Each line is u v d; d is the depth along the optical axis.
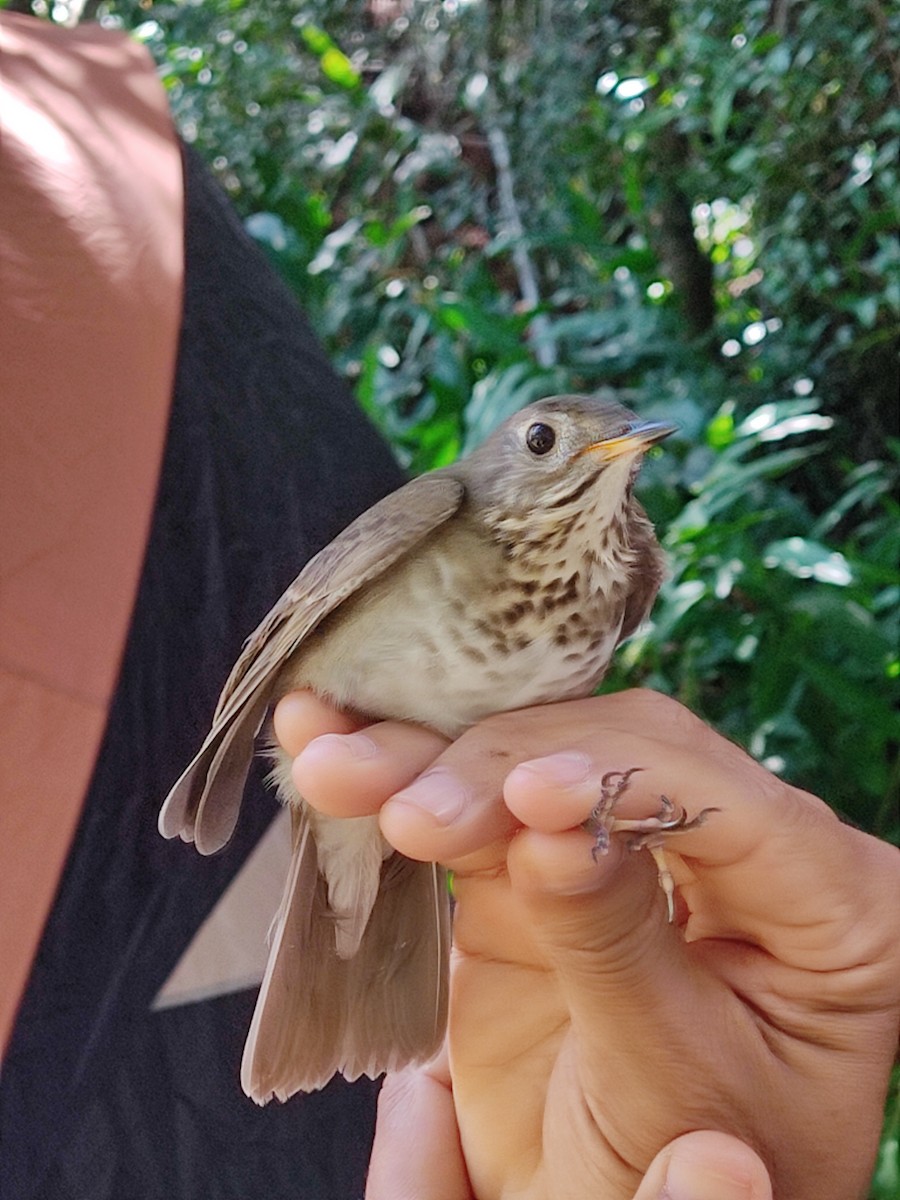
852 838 0.16
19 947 0.24
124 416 0.27
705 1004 0.15
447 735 0.18
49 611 0.25
